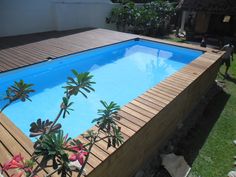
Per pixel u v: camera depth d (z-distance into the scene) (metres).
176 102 4.47
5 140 2.83
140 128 3.22
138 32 14.40
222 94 7.15
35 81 6.48
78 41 8.94
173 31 17.58
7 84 5.89
